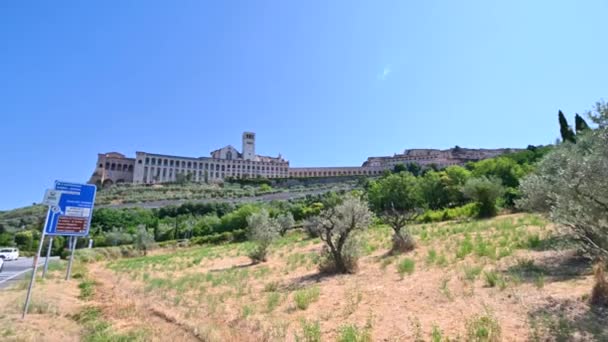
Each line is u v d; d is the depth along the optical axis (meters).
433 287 8.15
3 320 6.96
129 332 6.25
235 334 6.07
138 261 28.77
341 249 12.45
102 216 71.00
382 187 50.69
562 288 6.91
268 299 8.69
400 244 15.11
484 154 140.62
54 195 8.26
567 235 8.23
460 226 20.78
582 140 9.09
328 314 7.01
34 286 11.90
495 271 8.80
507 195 28.22
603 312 5.50
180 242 48.19
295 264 15.84
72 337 6.14
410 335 5.42
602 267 6.57
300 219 52.19
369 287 9.10
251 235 20.62
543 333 4.98
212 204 81.31
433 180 47.44
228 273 15.36
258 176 138.00
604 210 5.30
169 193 103.56
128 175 132.00
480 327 5.16
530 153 45.25
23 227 77.69
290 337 5.84
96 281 14.80
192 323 6.85
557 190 7.61
